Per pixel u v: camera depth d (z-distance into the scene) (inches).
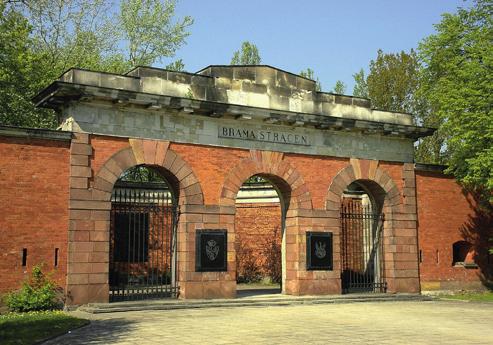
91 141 786.8
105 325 616.4
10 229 727.7
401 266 1014.4
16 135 741.3
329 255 949.8
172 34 1533.0
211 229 860.0
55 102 789.2
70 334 559.2
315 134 969.5
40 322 610.5
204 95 871.1
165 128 840.9
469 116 999.0
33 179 747.4
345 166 990.4
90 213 773.9
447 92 1051.9
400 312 778.2
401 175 1043.9
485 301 962.7
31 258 735.1
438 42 1086.4
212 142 876.6
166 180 880.9
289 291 938.1
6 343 503.8
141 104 810.2
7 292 717.3
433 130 1051.9
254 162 908.0
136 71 832.9
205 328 598.5
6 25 1077.8
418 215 1058.7
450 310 812.6
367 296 940.0
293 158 944.9
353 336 560.7
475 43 1050.1
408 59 1731.1
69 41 1354.6
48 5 1264.8
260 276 1334.9
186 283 831.7
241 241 1360.7
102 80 794.8
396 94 1711.4
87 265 764.0
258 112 890.7
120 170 800.9
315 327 619.2
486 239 1121.4
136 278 1113.4
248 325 625.9
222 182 877.8
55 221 754.2
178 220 864.3
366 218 1036.5
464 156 1048.2
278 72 940.6
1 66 1071.6
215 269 853.8
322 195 961.5
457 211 1098.7
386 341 534.3
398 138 1047.0
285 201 964.6
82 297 755.4
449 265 1074.1
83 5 1354.6
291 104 943.7
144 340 522.0
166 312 737.6
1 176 728.3
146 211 1026.7
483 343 531.2
